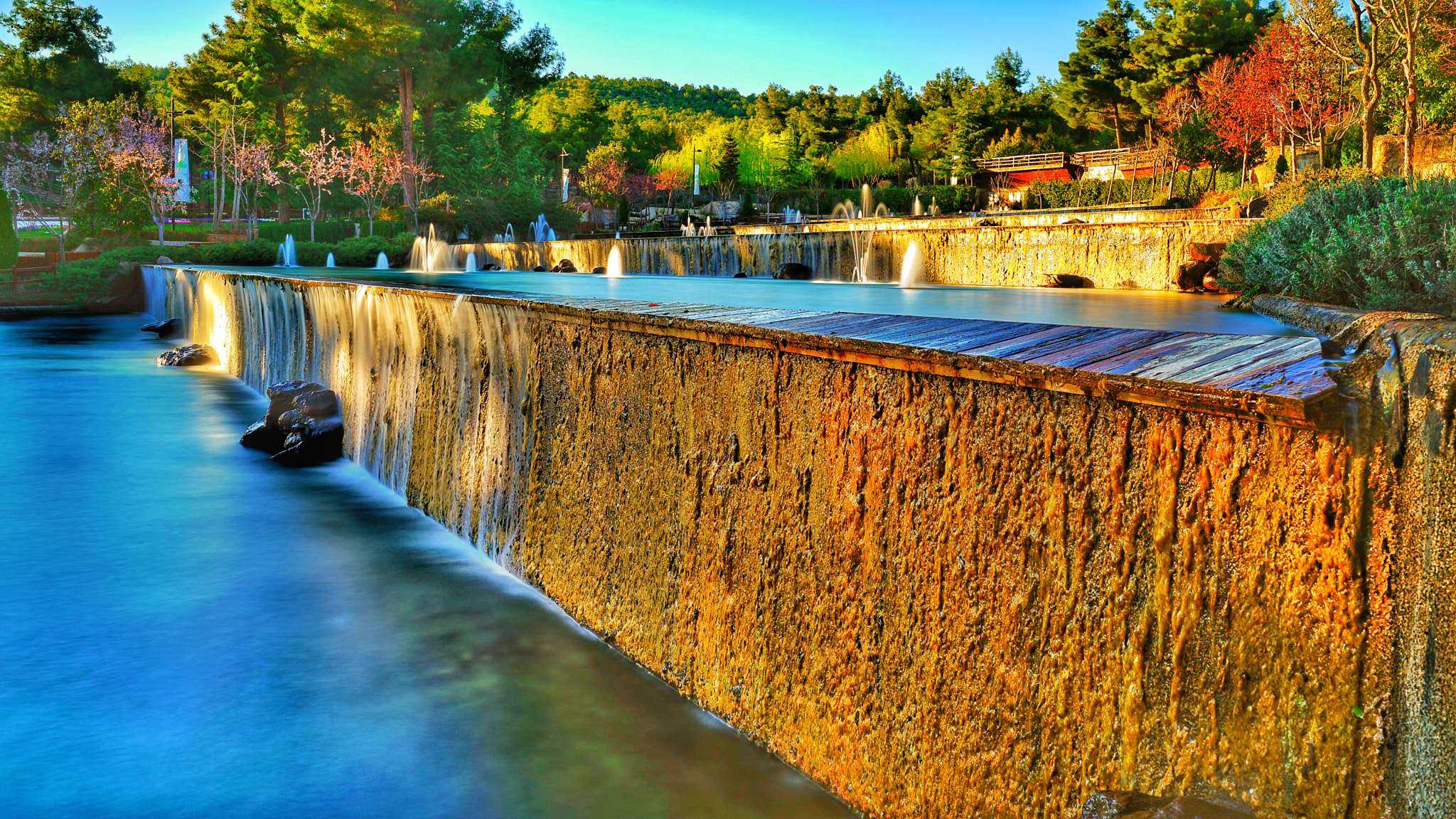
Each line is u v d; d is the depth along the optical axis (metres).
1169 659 2.34
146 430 10.11
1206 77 46.75
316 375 10.18
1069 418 2.56
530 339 5.52
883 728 3.22
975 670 2.87
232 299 14.18
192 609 5.34
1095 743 2.52
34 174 44.59
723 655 4.00
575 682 4.43
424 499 7.11
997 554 2.79
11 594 5.54
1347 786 2.00
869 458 3.24
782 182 79.00
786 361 3.59
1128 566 2.43
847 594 3.37
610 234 54.53
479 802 3.57
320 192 51.72
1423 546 1.83
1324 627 2.03
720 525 4.00
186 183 56.88
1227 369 2.35
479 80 55.03
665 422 4.33
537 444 5.49
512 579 5.73
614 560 4.77
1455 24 23.61
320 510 7.23
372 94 53.53
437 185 56.81
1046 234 14.12
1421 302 5.60
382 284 9.28
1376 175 14.41
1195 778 2.29
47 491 7.69
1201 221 12.27
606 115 104.50
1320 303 6.24
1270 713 2.14
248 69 55.78
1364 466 1.95
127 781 3.73
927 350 2.94
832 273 17.27
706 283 13.80
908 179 78.69
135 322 22.84
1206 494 2.24
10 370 14.42
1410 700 1.86
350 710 4.20
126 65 76.19
